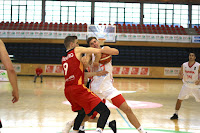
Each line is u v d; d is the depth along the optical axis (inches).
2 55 73.3
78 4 1051.9
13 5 1047.0
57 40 917.2
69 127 143.7
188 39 933.2
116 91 146.5
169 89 568.7
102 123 120.4
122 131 169.8
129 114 143.6
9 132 164.4
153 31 1007.0
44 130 171.6
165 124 201.8
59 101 335.3
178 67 973.8
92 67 151.2
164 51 984.9
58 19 1051.9
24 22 1039.6
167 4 1062.4
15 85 73.0
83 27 1010.7
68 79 126.3
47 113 243.6
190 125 199.5
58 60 976.3
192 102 359.9
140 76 967.6
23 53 969.5
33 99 350.0
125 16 1059.3
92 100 123.9
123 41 916.0
